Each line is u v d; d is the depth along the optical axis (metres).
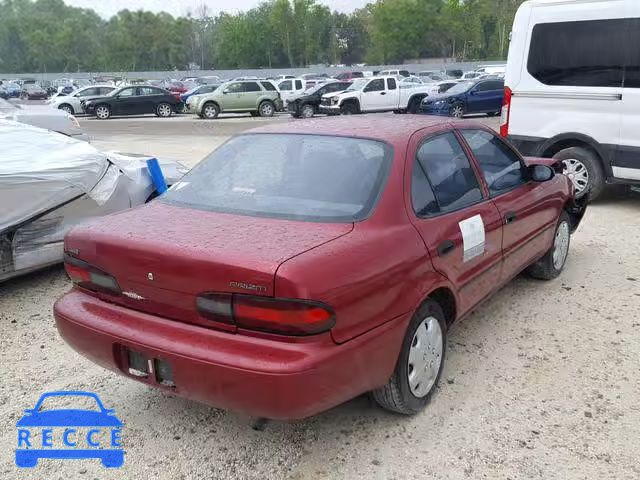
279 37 96.88
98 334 3.00
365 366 2.82
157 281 2.86
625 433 3.18
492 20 91.94
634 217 7.64
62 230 5.49
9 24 117.62
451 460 3.01
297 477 2.93
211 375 2.66
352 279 2.73
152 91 31.14
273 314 2.57
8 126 6.11
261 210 3.21
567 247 5.59
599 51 7.60
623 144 7.59
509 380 3.72
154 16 110.38
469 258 3.62
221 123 25.92
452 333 4.40
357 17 108.75
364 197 3.16
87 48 115.81
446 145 3.80
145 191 6.30
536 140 8.27
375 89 27.06
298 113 28.11
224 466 3.02
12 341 4.42
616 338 4.26
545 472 2.90
